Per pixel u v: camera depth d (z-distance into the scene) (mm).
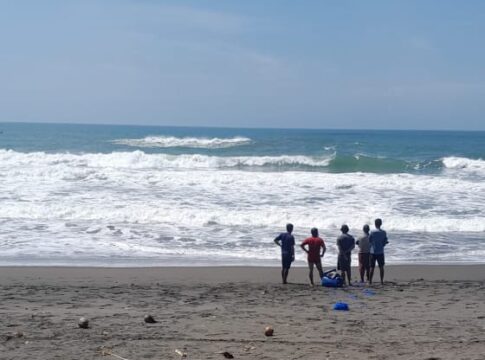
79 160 34406
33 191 23547
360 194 24484
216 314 9547
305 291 11906
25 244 16062
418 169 37188
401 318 9422
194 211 20109
